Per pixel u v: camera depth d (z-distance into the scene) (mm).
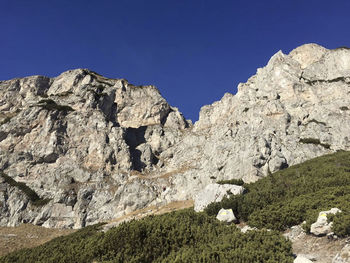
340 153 52219
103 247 15391
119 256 14305
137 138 88250
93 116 78000
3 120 77625
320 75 76000
